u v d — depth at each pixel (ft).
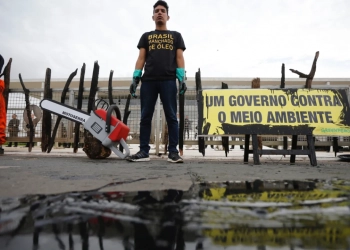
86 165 6.72
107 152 9.60
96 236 1.50
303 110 8.10
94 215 1.89
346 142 12.13
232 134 8.16
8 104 13.78
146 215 1.90
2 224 1.70
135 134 13.41
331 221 1.74
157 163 7.79
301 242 1.40
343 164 8.10
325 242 1.40
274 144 13.14
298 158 12.14
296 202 2.32
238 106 8.42
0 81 10.46
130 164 7.25
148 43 8.65
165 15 8.80
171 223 1.70
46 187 3.19
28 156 10.62
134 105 13.65
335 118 7.97
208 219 1.79
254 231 1.56
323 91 8.27
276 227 1.63
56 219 1.80
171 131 8.44
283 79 12.71
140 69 8.70
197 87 12.94
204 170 5.63
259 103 8.37
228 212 1.97
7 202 2.32
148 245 1.38
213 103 8.54
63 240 1.45
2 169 5.47
